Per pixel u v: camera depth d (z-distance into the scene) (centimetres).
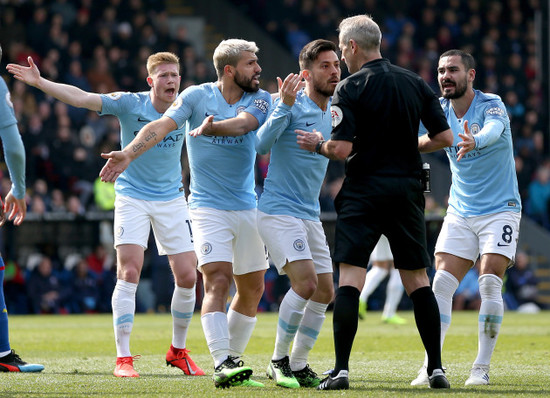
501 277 2167
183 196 2450
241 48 2058
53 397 1773
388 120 1869
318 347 3130
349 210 1880
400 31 8800
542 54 8531
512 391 1842
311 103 2066
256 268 2122
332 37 8638
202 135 2052
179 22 8781
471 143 2062
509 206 2202
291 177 2041
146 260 6041
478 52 8850
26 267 5838
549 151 8312
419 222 1902
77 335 3781
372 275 4931
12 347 3166
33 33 7288
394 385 1995
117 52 7438
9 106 2045
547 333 3925
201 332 3941
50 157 6412
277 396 1747
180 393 1825
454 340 3441
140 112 2408
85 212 6269
